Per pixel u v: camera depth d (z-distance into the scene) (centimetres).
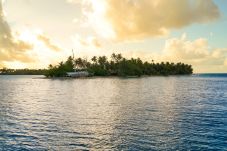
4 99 8075
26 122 4212
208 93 9875
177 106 6034
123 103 6688
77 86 14588
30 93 10406
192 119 4381
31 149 2825
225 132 3488
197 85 15462
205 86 14525
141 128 3728
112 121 4241
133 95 9012
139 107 5878
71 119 4447
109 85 15175
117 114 4919
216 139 3164
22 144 2994
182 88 12812
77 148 2852
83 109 5644
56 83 18350
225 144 2975
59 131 3581
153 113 5009
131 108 5725
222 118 4478
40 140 3144
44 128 3766
